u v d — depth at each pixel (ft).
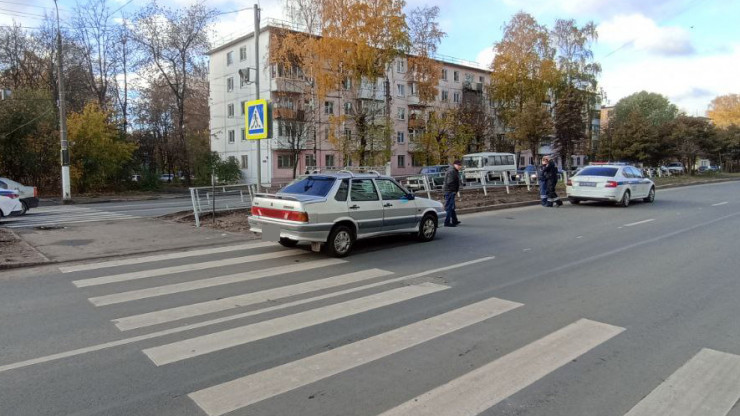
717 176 147.43
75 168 98.53
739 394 11.21
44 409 10.62
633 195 58.18
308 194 28.27
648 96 265.75
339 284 21.62
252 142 148.36
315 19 105.29
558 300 18.89
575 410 10.53
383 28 102.94
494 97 168.86
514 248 30.66
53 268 25.32
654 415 10.33
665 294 19.60
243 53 149.48
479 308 17.88
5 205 47.57
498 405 10.75
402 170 176.76
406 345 14.29
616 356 13.38
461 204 57.06
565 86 166.61
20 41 115.44
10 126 88.58
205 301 19.02
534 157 146.30
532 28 160.45
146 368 12.78
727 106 272.10
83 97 131.44
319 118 131.23
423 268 24.94
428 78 132.67
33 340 14.84
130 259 27.55
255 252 29.55
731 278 22.13
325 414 10.37
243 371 12.57
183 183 150.61
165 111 167.94
